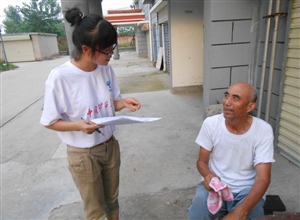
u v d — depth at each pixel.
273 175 2.48
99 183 1.53
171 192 2.39
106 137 1.50
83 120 1.28
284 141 2.79
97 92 1.42
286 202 2.11
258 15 3.21
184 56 6.09
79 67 1.33
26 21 33.31
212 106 3.38
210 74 3.50
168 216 2.09
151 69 10.88
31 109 5.88
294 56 2.47
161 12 8.55
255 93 1.40
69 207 2.29
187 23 5.84
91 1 5.61
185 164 2.86
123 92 6.76
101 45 1.19
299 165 2.58
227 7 3.20
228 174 1.56
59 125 1.30
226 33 3.32
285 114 2.71
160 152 3.18
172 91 6.34
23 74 12.80
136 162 2.97
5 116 5.46
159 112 4.80
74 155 1.44
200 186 1.66
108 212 1.82
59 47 30.42
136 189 2.47
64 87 1.29
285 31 2.59
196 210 1.51
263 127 1.46
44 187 2.63
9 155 3.48
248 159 1.49
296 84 2.48
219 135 1.53
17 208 2.32
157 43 10.89
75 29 1.22
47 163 3.16
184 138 3.54
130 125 4.18
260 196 1.36
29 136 4.18
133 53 21.77
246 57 3.46
